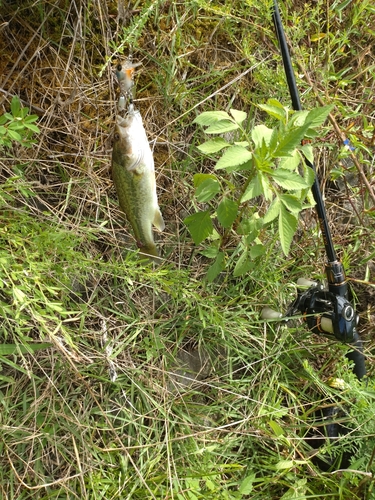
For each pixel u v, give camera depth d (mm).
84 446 784
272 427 807
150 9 761
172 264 842
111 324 861
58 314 810
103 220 877
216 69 944
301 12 1000
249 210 912
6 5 796
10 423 776
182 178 924
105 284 870
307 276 988
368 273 1005
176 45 884
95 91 859
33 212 818
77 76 845
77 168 856
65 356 715
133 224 728
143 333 884
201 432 806
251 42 947
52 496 756
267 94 965
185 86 913
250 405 894
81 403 817
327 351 949
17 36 813
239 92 957
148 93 895
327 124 1016
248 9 889
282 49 806
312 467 832
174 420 851
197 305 851
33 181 802
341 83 955
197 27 915
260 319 938
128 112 675
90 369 830
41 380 789
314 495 817
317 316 855
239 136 953
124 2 859
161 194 922
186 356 911
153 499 761
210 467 820
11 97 814
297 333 962
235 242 942
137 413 838
